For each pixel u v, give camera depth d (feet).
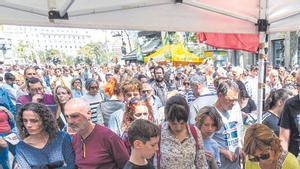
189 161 8.29
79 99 8.88
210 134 9.55
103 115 14.89
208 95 14.39
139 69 51.16
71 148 9.21
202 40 16.66
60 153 9.07
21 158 8.91
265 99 13.44
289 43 68.18
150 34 117.39
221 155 10.77
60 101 15.03
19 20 9.60
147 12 10.81
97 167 8.68
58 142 9.16
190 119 13.51
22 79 26.27
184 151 8.24
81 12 9.88
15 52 232.12
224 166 10.80
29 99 16.14
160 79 21.99
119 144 8.78
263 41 12.46
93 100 17.48
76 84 24.00
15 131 15.07
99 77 51.85
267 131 6.77
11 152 14.74
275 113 11.87
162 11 10.95
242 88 17.26
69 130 11.02
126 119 10.59
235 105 11.54
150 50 110.52
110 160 8.79
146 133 7.07
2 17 9.43
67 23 9.96
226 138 10.98
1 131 14.94
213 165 9.23
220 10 11.29
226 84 11.15
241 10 11.68
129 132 7.29
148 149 7.16
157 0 10.54
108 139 8.68
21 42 240.73
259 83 12.89
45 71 51.31
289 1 11.55
